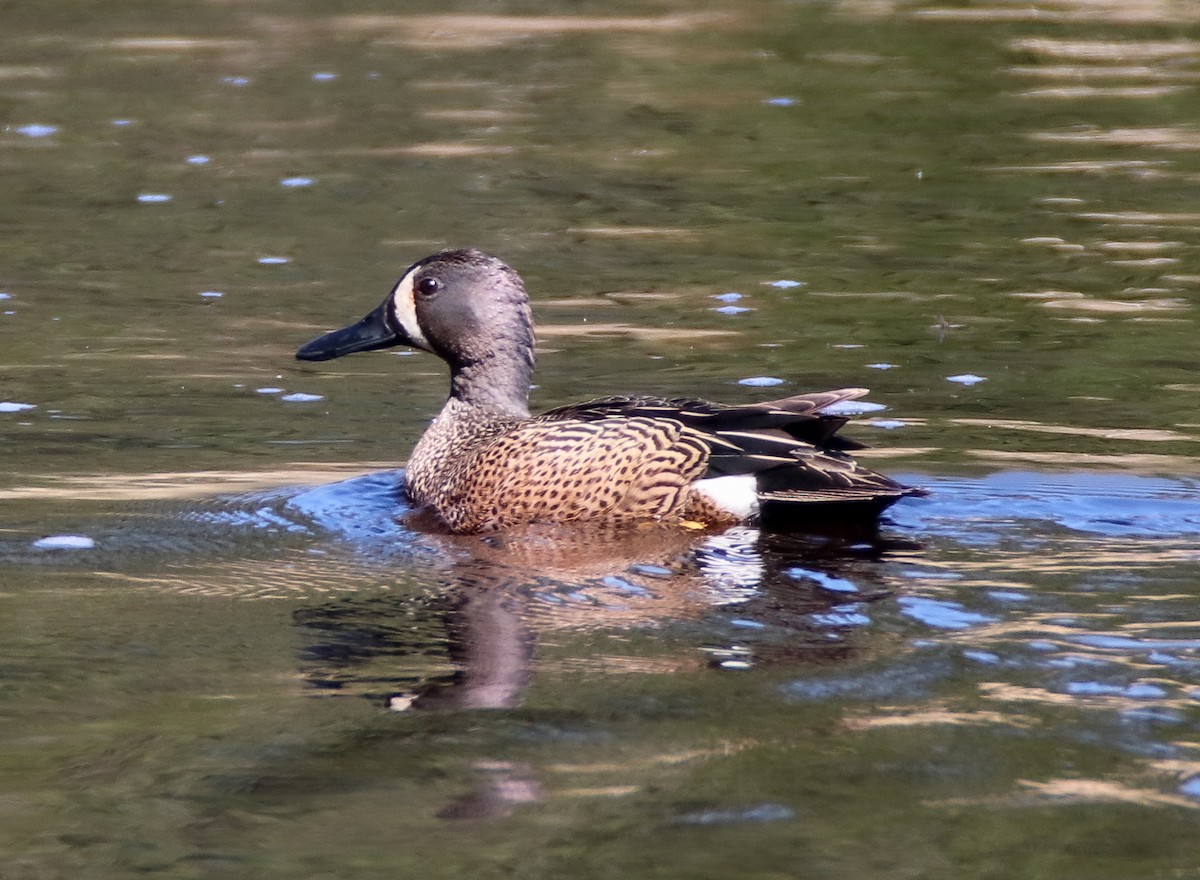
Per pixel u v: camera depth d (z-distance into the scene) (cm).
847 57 3359
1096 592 1041
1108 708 862
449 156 2666
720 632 984
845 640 969
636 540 1188
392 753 823
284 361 1741
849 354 1730
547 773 798
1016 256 2117
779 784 784
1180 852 717
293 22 3722
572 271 2069
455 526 1247
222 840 739
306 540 1199
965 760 805
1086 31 3575
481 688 902
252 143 2747
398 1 3925
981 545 1147
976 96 3045
